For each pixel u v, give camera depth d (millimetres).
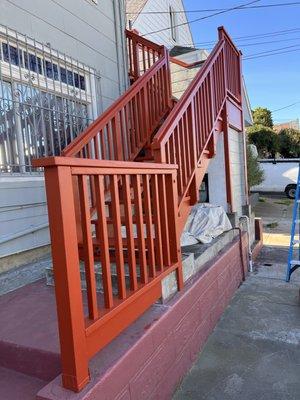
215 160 5062
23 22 3576
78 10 4438
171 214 2602
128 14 11219
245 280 4680
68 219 1468
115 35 5238
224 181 5027
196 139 3686
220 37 4941
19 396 1703
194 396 2314
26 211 3402
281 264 5426
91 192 2846
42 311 2299
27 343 1897
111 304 1799
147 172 2189
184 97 3428
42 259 3504
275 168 15188
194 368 2637
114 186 1850
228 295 3883
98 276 2451
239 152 5883
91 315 1664
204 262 3412
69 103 4160
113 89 5121
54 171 1438
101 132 3320
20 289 2725
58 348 1836
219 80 4688
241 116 5859
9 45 3389
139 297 2096
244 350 2871
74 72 4332
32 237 3467
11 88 3361
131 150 3865
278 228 8625
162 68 4637
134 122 3936
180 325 2498
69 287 1468
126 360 1790
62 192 1445
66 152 2842
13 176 3283
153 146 2742
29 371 1880
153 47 5223
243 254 4734
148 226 2236
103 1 4973
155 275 2297
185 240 3688
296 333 3131
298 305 3758
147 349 2012
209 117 4145
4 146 3230
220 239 4023
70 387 1515
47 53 3861
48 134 3746
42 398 1485
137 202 2102
